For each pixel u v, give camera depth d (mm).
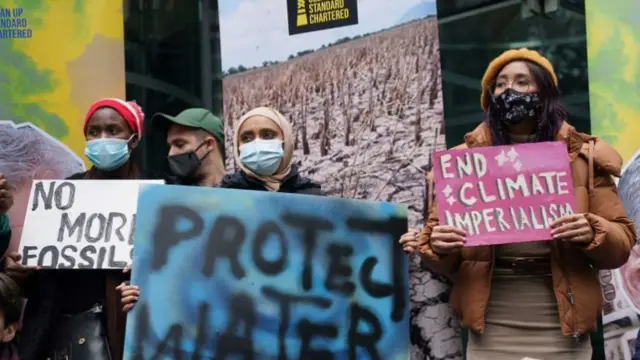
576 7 4078
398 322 3492
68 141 4465
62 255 3559
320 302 3455
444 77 4160
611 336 3996
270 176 3752
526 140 3516
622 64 4035
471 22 4148
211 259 3428
